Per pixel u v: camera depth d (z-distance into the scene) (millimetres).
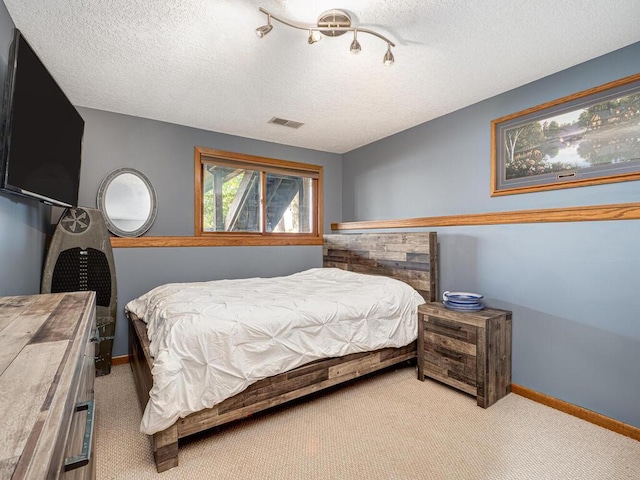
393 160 3648
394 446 1772
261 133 3605
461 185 2932
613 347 1958
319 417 2055
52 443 429
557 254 2213
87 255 2561
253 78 2383
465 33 1870
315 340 2146
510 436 1871
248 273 3668
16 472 360
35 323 933
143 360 1937
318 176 4281
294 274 3701
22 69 1518
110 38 1893
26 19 1715
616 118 2006
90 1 1586
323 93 2637
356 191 4207
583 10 1678
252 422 1998
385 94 2650
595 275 2037
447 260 2939
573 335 2127
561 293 2188
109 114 2979
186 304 1997
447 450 1741
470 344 2268
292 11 1673
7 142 1416
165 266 3203
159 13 1679
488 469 1601
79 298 1299
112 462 1632
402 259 3141
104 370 2682
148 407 1522
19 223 1860
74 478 643
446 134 3066
